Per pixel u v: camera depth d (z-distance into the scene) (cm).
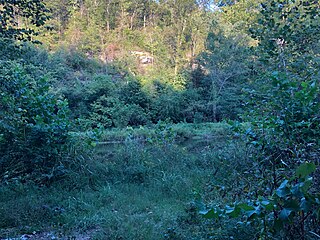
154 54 2598
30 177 561
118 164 666
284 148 249
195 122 1948
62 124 608
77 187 555
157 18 2997
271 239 204
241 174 321
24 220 403
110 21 2861
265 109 316
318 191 205
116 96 2039
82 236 365
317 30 388
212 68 2106
